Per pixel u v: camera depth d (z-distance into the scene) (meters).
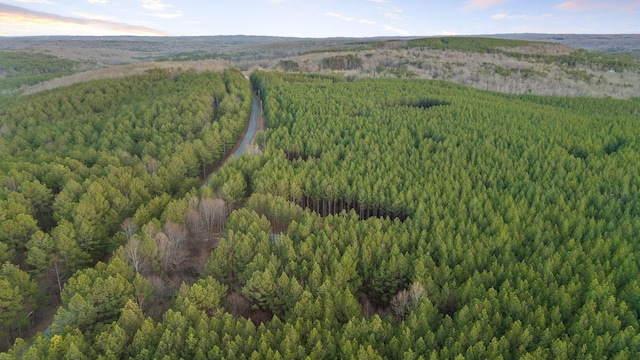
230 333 50.31
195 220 75.38
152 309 59.22
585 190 84.31
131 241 64.25
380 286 64.44
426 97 162.88
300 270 62.03
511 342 48.00
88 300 54.06
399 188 88.00
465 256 63.56
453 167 94.31
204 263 70.75
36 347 47.72
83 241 71.38
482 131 119.44
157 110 126.00
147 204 80.31
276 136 112.31
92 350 48.22
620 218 72.00
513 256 63.50
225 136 116.50
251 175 93.06
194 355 48.16
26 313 62.81
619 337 46.22
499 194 84.19
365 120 129.12
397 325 54.75
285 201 80.06
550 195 82.38
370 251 65.62
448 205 77.69
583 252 63.09
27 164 87.00
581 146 106.44
